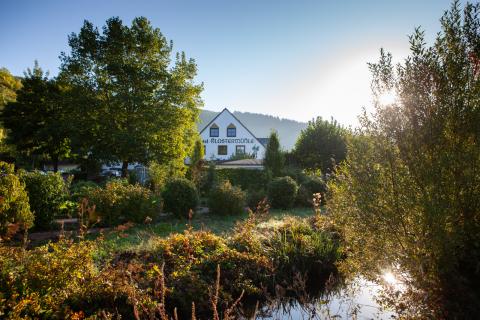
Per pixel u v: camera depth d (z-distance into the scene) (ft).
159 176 66.28
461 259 13.96
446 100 14.08
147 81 87.20
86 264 16.76
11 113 98.99
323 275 24.81
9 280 14.02
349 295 20.99
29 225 29.78
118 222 38.68
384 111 14.93
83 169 100.53
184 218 44.78
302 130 109.50
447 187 13.51
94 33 87.20
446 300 12.94
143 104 83.41
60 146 97.66
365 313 18.19
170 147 86.84
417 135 14.17
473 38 14.15
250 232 26.78
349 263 17.33
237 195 48.47
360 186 15.02
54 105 91.04
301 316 18.75
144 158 81.97
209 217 46.75
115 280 17.44
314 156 100.53
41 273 14.84
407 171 14.16
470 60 14.16
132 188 40.70
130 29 89.92
